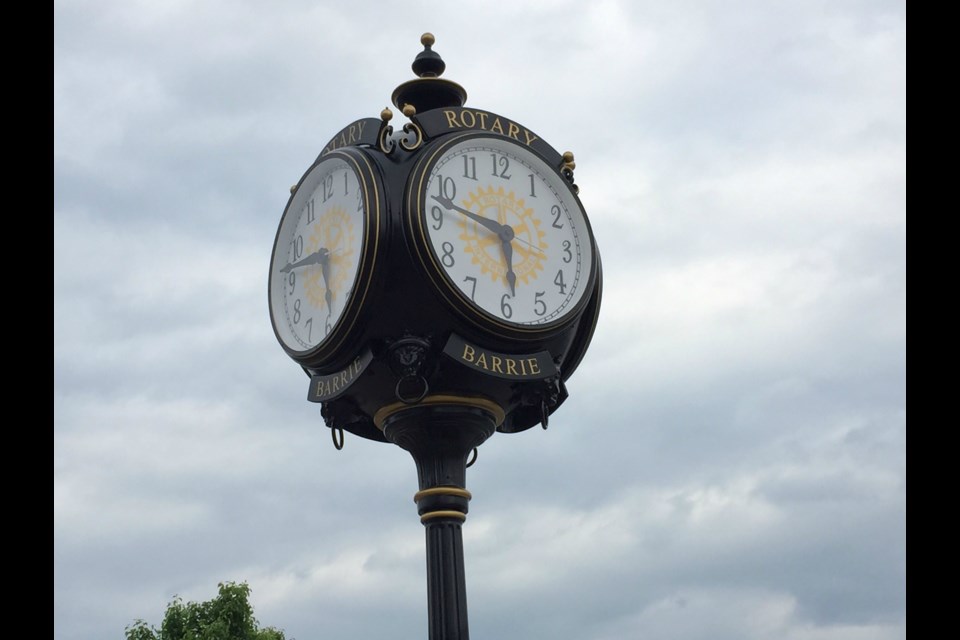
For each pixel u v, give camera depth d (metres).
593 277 12.77
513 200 12.52
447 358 12.02
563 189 12.84
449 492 12.53
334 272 12.45
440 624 12.23
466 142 12.40
